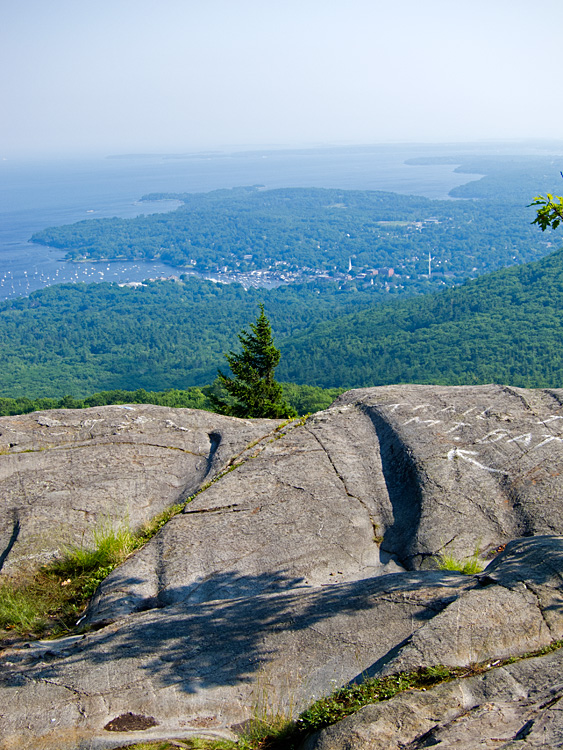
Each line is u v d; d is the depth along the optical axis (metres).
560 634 3.23
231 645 3.67
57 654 3.86
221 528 5.45
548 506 5.15
